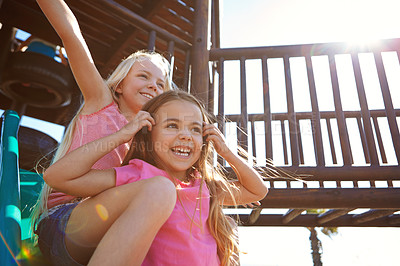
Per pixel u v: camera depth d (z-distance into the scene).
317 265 11.23
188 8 3.77
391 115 2.56
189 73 3.01
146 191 0.86
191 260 0.99
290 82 2.77
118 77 1.66
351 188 2.44
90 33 4.34
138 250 0.80
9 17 4.14
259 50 2.90
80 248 0.96
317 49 2.82
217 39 4.52
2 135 1.49
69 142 1.37
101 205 0.93
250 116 4.27
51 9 1.34
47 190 1.19
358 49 2.77
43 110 6.49
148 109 1.27
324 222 3.52
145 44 4.31
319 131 2.59
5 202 1.00
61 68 5.45
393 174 2.41
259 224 3.63
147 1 3.90
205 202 1.15
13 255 0.84
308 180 2.48
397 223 3.37
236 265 1.23
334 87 2.69
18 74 5.22
